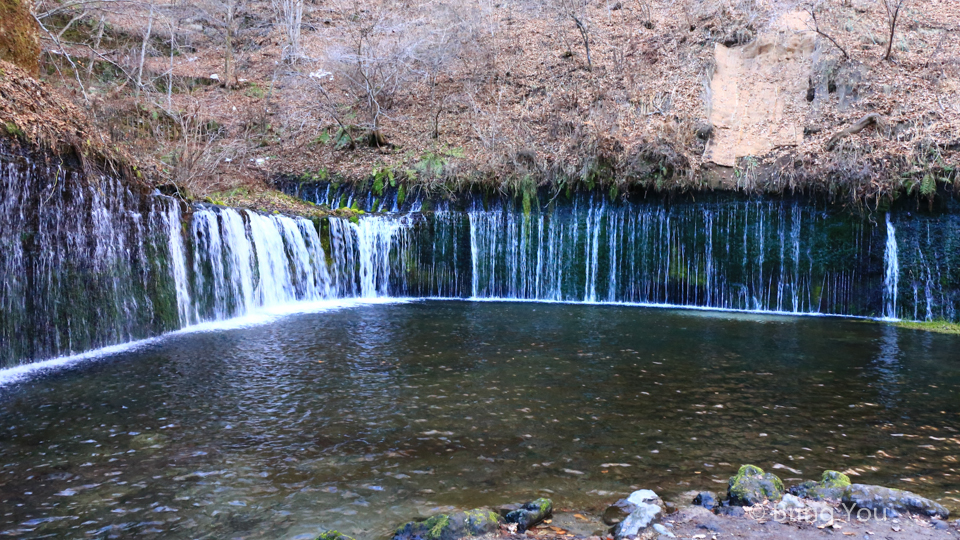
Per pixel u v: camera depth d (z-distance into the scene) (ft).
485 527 11.91
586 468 15.30
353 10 82.12
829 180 42.24
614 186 47.42
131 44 71.87
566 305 45.62
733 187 44.88
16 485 13.99
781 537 11.53
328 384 22.31
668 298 46.88
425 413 19.30
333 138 61.52
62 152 26.30
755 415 19.54
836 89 49.96
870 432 18.04
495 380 23.24
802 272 43.39
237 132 63.57
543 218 49.44
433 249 50.29
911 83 48.39
